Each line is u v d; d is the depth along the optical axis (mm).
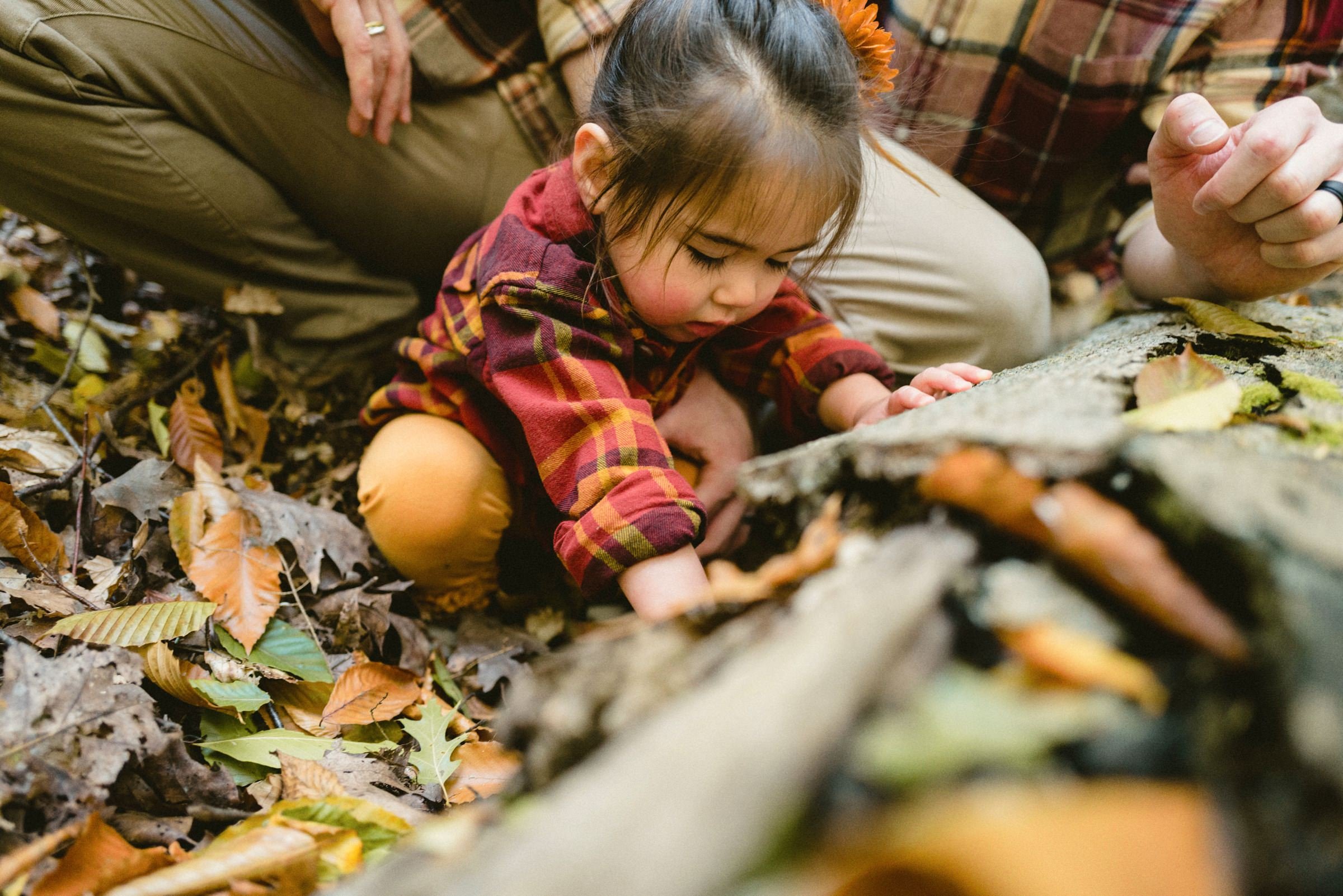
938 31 1343
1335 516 440
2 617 870
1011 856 337
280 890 653
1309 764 340
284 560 1113
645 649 508
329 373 1501
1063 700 402
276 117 1301
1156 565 432
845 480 600
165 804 758
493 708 1111
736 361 1294
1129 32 1298
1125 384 697
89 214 1303
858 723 382
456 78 1338
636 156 981
